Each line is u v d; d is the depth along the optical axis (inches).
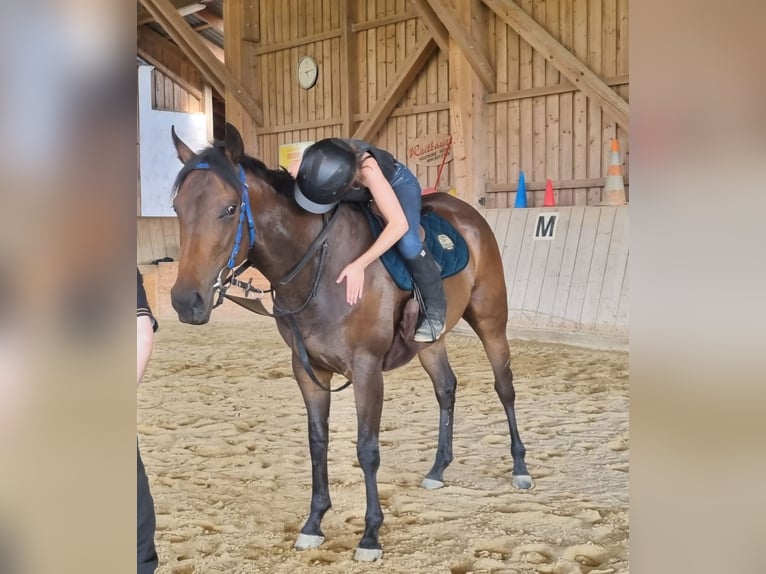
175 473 128.3
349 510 110.9
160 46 536.1
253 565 91.0
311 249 90.4
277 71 421.4
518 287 270.1
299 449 143.5
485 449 141.1
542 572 87.5
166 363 235.6
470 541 97.1
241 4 423.2
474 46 306.3
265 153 433.1
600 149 287.9
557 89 295.4
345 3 375.6
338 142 88.4
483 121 317.1
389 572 88.4
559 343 252.7
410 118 354.0
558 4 295.3
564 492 116.2
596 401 177.0
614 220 252.4
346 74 379.2
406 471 128.3
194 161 84.0
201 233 82.0
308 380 98.1
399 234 89.7
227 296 90.0
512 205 313.7
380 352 94.3
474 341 269.9
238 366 230.4
